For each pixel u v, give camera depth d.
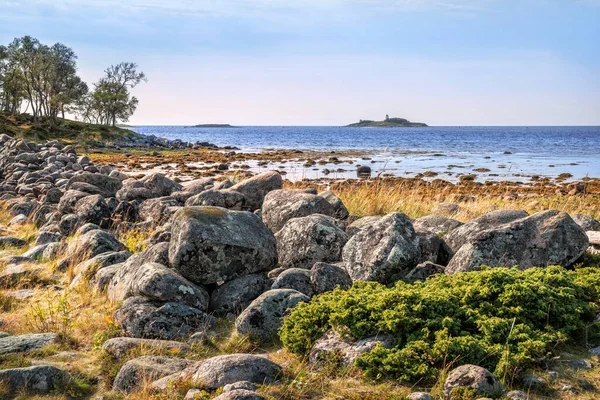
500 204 17.98
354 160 53.69
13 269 10.86
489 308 6.60
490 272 7.11
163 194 17.20
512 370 5.55
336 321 6.43
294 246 9.46
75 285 9.82
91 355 7.02
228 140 128.00
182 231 8.42
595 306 6.95
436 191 26.27
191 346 6.97
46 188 20.55
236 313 8.12
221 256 8.41
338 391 5.55
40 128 81.62
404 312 6.30
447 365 5.68
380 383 5.68
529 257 8.17
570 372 5.71
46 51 93.38
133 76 115.25
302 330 6.59
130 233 13.29
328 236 9.28
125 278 8.91
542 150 73.50
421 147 83.81
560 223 8.44
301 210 10.88
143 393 5.66
